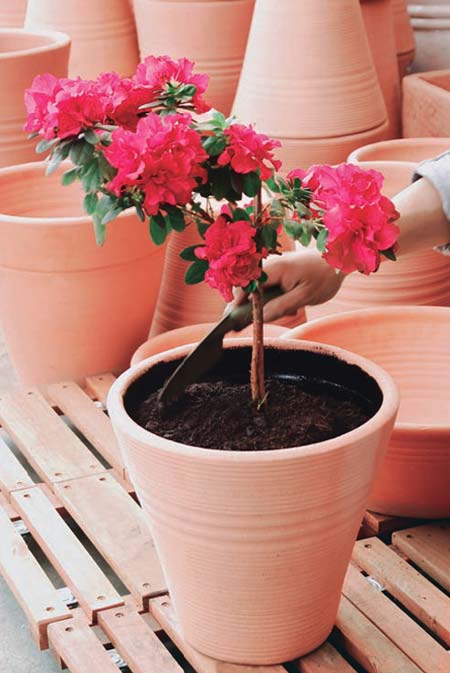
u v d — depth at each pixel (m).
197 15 3.04
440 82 3.11
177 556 1.46
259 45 2.69
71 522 2.00
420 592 1.67
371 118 2.71
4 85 2.77
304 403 1.51
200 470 1.33
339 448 1.34
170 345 2.28
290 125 2.66
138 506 1.93
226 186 1.34
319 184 1.36
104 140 1.31
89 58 3.35
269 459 1.31
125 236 2.25
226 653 1.53
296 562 1.43
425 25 3.64
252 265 1.33
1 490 2.06
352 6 2.66
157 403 1.52
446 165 1.61
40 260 2.24
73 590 1.73
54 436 2.17
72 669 1.57
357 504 1.43
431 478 1.75
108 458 2.10
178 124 1.29
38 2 3.39
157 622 1.67
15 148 2.88
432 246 1.66
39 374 2.45
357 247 1.27
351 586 1.70
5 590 1.87
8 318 2.41
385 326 2.00
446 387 2.00
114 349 2.43
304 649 1.55
